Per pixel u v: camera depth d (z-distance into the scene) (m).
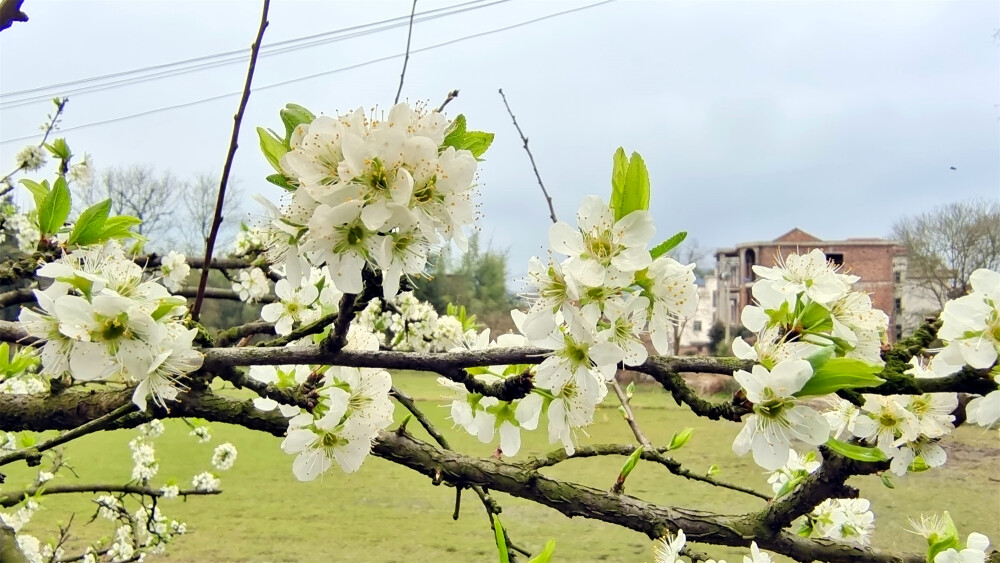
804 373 1.11
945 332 1.21
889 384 1.18
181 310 1.27
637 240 1.14
